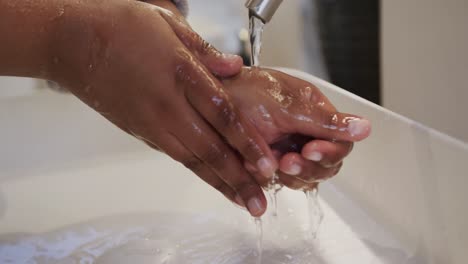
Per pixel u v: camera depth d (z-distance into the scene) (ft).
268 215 2.23
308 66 4.97
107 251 2.12
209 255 2.07
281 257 2.04
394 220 2.06
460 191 1.80
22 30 1.80
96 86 1.82
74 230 2.25
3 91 3.49
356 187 2.25
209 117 1.75
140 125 1.83
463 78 3.05
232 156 1.81
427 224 1.92
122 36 1.76
